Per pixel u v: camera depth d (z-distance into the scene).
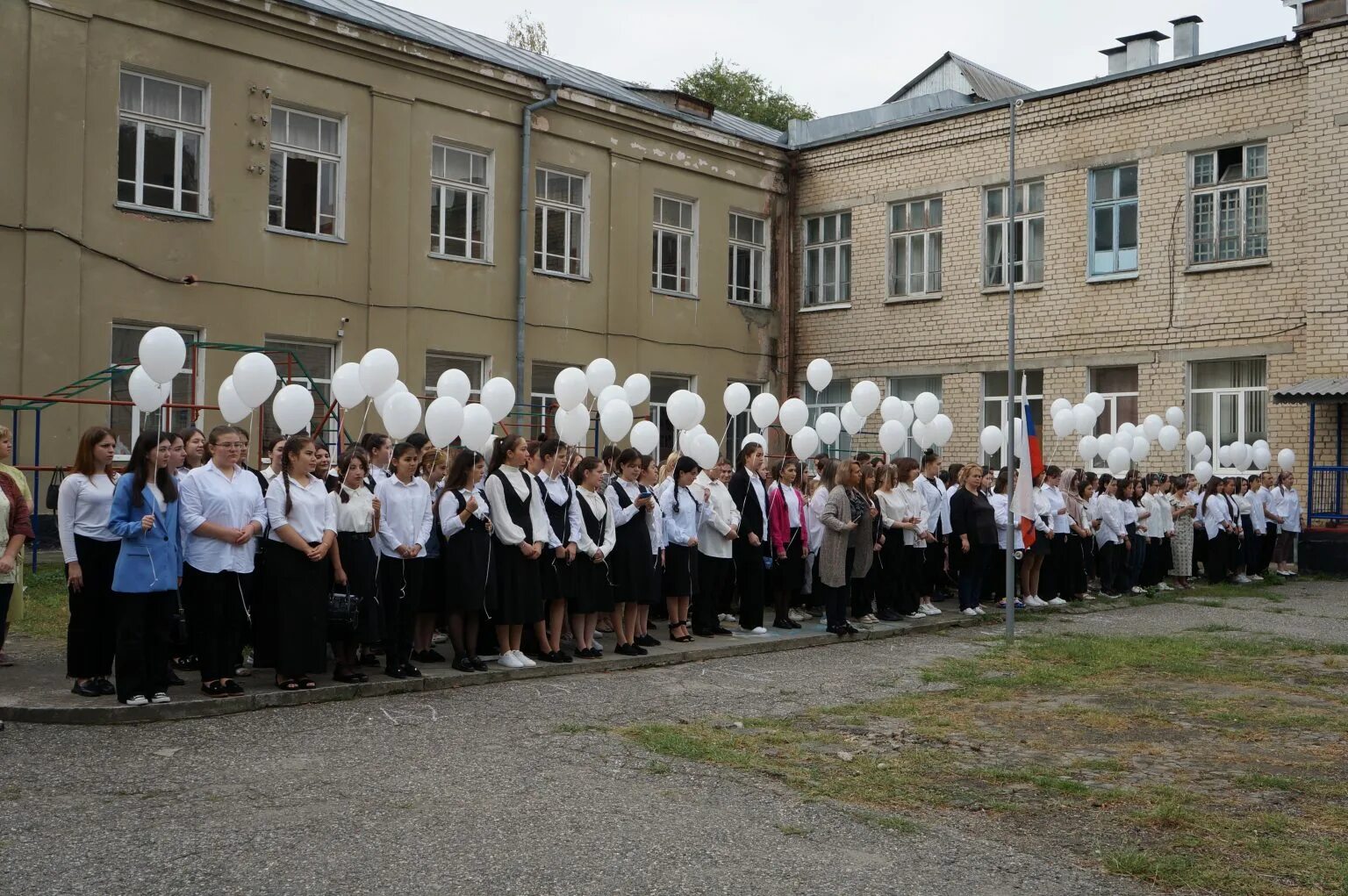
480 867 4.64
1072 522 14.67
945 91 26.66
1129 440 16.45
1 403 13.71
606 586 9.66
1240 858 4.97
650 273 21.55
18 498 8.48
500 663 9.09
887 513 12.30
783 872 4.66
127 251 14.77
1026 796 5.86
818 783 6.00
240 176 15.85
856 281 23.50
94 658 7.50
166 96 15.30
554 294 19.84
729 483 11.23
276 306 16.23
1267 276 18.58
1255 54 18.62
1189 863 4.86
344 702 7.77
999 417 21.64
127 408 14.87
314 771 6.02
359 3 19.91
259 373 9.68
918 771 6.31
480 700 7.96
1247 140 18.73
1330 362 17.81
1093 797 5.83
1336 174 17.77
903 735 7.16
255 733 6.84
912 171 22.64
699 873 4.63
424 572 8.74
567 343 20.05
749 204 23.55
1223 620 13.19
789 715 7.71
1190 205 19.41
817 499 11.98
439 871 4.59
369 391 10.31
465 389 11.56
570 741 6.79
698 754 6.48
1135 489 16.02
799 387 24.30
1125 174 20.17
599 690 8.48
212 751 6.38
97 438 7.55
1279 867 4.86
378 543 8.25
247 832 5.01
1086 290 20.52
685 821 5.29
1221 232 19.17
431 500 8.81
